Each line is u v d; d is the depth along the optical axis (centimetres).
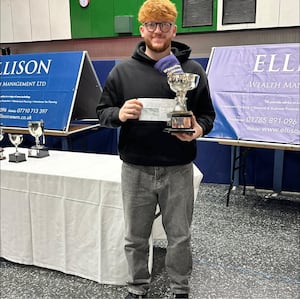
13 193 203
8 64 381
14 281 203
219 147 379
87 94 364
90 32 451
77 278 204
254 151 364
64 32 462
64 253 201
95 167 203
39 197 197
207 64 357
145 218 162
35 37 475
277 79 298
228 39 409
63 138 379
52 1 456
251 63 312
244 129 300
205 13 396
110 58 464
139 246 167
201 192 362
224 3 387
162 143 151
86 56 356
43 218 200
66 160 220
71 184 188
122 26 428
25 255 210
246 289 195
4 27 485
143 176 155
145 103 146
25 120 358
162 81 147
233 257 230
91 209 187
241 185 378
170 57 146
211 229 273
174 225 159
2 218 210
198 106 161
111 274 192
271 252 237
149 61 149
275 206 324
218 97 315
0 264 221
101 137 415
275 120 292
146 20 142
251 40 400
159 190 155
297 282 202
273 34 390
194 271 213
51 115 347
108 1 434
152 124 150
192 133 142
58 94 350
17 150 226
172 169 154
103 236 187
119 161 216
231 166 370
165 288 194
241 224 283
